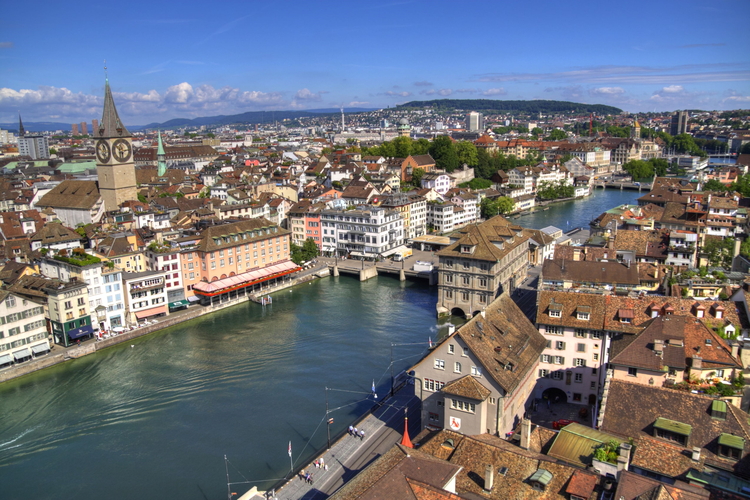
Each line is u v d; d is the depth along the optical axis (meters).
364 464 87.06
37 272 152.12
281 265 195.50
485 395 76.94
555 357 96.50
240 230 183.75
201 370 127.25
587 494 51.31
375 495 49.59
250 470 89.62
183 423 104.69
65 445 98.75
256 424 103.56
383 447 91.38
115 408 111.12
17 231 195.12
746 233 166.38
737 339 78.19
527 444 61.38
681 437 57.97
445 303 161.50
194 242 174.25
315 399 112.31
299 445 96.19
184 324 158.00
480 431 77.56
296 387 117.62
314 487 82.19
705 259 143.00
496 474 56.50
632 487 49.34
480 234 160.50
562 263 125.81
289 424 103.25
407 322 156.38
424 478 53.66
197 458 93.44
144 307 155.62
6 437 101.56
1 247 179.12
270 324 156.88
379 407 104.62
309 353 135.12
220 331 152.12
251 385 119.19
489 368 79.00
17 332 127.19
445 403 80.25
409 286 194.75
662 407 61.75
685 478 53.22
